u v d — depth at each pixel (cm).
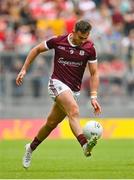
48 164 3002
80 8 6228
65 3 6288
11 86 5491
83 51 2541
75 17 6138
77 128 2464
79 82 2572
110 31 5978
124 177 2355
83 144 2442
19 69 5506
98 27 5931
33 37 5931
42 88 5512
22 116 5484
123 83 5603
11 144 4531
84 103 5531
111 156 3484
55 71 2566
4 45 5747
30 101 5512
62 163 3056
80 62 2548
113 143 4625
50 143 4669
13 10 6191
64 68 2550
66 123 5272
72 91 2561
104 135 5350
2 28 5944
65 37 2555
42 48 2578
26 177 2372
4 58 5509
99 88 5578
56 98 2533
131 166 2858
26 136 5297
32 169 2733
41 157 3453
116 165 2916
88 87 5541
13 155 3578
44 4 6269
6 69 5491
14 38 5875
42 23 6025
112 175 2427
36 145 2698
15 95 5500
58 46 2550
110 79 5603
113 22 6138
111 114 5525
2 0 6272
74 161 3175
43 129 2666
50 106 5525
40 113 5506
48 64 5509
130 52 5678
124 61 5650
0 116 5462
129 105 5575
